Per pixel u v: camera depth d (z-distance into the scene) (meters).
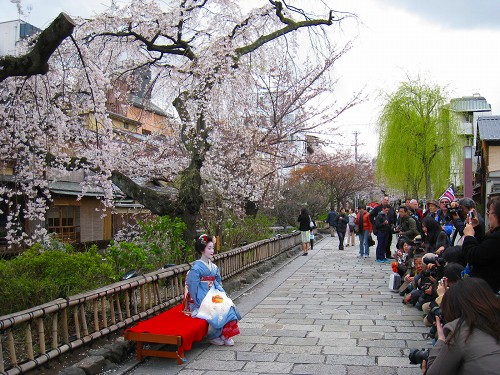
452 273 4.56
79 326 5.37
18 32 13.88
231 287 9.45
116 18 9.55
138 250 6.97
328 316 7.27
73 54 8.62
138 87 12.41
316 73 12.74
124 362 5.25
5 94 7.64
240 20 10.76
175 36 10.48
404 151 22.52
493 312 2.42
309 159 15.79
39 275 5.57
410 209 11.52
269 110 13.41
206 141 10.36
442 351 2.45
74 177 16.81
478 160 27.23
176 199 9.31
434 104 22.11
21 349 5.12
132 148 11.75
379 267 12.91
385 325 6.68
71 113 8.63
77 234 17.47
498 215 4.10
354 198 42.72
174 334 5.14
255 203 14.76
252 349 5.68
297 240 18.73
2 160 8.12
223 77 9.89
